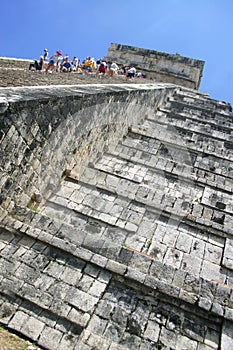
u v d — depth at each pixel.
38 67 13.66
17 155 5.39
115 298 5.11
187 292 5.20
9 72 8.72
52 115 5.89
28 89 5.78
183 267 6.11
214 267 6.21
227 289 5.33
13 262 5.34
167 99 17.12
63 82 8.99
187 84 28.83
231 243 6.74
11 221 5.84
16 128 5.04
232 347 4.62
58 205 6.94
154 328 4.82
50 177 6.84
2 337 4.39
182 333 4.81
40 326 4.63
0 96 4.76
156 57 29.80
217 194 8.63
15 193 5.84
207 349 4.64
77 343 4.50
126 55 30.67
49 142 6.16
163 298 5.14
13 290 4.96
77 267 5.43
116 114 9.16
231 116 15.30
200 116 14.45
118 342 4.60
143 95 11.41
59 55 13.95
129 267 5.42
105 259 5.50
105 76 16.39
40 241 5.70
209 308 4.98
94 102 7.39
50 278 5.21
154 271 5.52
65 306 4.88
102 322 4.80
